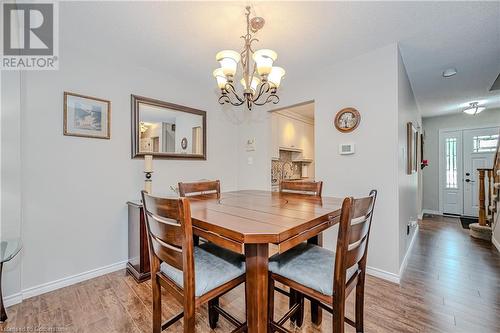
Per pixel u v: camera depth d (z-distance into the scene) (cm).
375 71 226
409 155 272
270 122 343
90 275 221
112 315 165
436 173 521
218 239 103
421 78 296
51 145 201
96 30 192
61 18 176
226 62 150
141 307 174
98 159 229
